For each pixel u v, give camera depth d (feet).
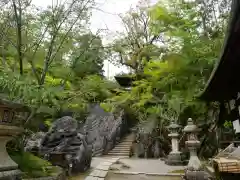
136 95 57.72
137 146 52.70
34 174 17.53
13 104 13.42
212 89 20.33
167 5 49.70
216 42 38.55
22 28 21.91
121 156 51.93
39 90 17.25
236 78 17.52
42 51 23.93
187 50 40.65
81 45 27.86
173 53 42.68
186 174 23.16
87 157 30.89
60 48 24.64
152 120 55.47
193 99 40.34
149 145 51.83
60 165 26.43
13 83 15.58
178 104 43.96
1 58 22.20
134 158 49.67
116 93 65.57
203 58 38.73
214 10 45.03
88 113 68.80
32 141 31.09
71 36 24.98
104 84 45.70
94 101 58.75
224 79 17.72
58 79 27.96
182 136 45.65
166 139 52.21
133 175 28.60
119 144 58.90
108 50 37.35
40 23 22.65
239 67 15.49
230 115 23.24
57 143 30.32
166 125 52.21
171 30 46.83
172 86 47.83
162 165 37.99
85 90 29.66
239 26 10.73
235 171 15.23
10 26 21.11
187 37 42.11
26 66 23.82
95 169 31.37
